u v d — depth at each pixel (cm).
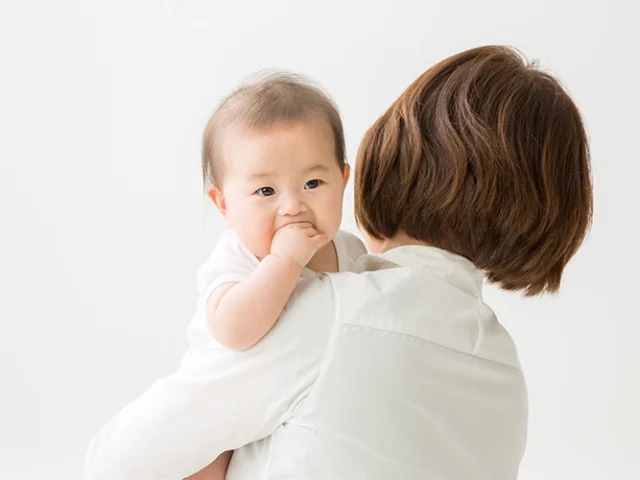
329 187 105
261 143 102
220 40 291
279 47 286
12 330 315
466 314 101
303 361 95
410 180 101
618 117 281
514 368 106
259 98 105
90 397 318
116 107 301
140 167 303
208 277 104
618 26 276
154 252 308
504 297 295
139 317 312
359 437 94
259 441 100
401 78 279
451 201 100
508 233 102
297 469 94
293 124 103
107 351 315
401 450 95
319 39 282
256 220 104
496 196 100
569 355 296
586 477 290
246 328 95
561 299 294
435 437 97
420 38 278
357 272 107
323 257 114
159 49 296
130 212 306
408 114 102
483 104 100
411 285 99
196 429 98
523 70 104
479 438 101
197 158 301
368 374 94
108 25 297
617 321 293
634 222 287
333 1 280
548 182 101
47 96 303
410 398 96
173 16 293
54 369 317
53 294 313
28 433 318
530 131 100
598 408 296
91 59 299
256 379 96
